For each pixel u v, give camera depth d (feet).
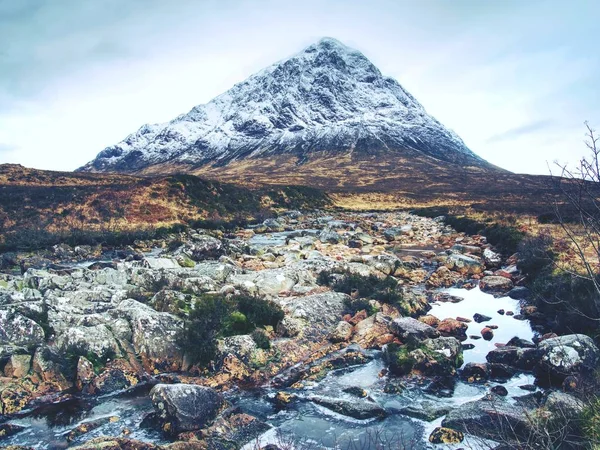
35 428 37.19
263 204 233.35
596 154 18.39
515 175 499.51
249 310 56.59
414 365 46.19
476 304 70.18
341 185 428.97
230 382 44.80
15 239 134.00
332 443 33.81
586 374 39.11
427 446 32.68
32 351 46.24
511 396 39.88
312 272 81.30
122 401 41.47
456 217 174.60
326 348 52.85
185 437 34.06
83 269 79.51
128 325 51.03
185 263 90.58
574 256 67.41
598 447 24.09
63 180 224.94
